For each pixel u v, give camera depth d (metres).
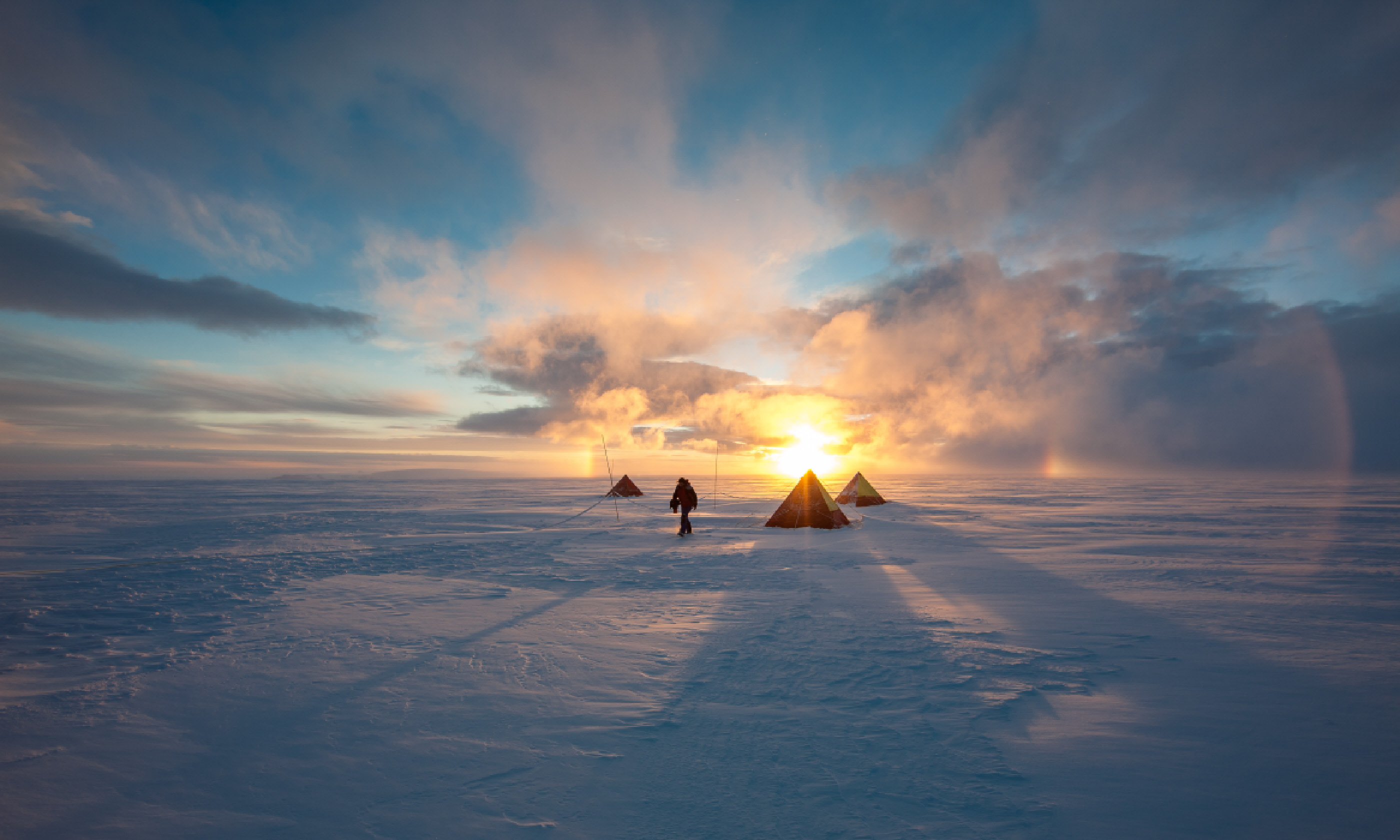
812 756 3.53
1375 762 3.44
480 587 9.23
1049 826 2.79
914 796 3.07
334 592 8.80
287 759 3.53
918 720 4.06
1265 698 4.45
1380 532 16.66
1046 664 5.29
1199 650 5.71
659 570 10.77
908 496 39.81
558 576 10.22
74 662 5.42
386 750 3.64
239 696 4.57
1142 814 2.89
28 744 3.73
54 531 18.22
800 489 19.05
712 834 2.76
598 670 5.19
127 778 3.31
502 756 3.55
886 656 5.55
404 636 6.30
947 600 8.09
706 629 6.59
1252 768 3.37
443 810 2.97
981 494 43.66
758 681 4.88
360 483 79.19
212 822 2.88
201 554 13.30
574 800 3.05
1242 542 14.42
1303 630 6.44
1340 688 4.68
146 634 6.43
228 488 61.12
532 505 31.12
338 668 5.24
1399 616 7.07
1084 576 9.97
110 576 10.28
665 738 3.80
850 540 15.39
